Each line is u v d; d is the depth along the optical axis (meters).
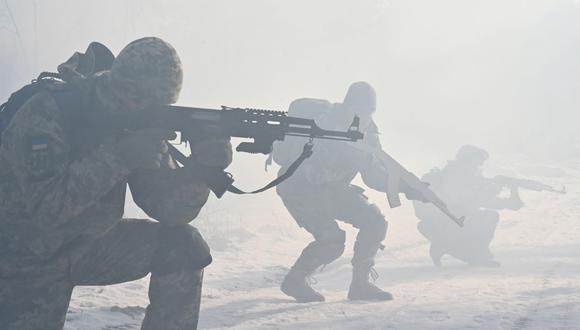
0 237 3.87
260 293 9.14
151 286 4.26
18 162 3.72
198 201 4.18
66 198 3.74
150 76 3.80
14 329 3.86
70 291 4.08
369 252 8.52
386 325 6.61
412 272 11.37
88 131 3.81
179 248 4.23
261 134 4.04
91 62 4.22
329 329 6.48
